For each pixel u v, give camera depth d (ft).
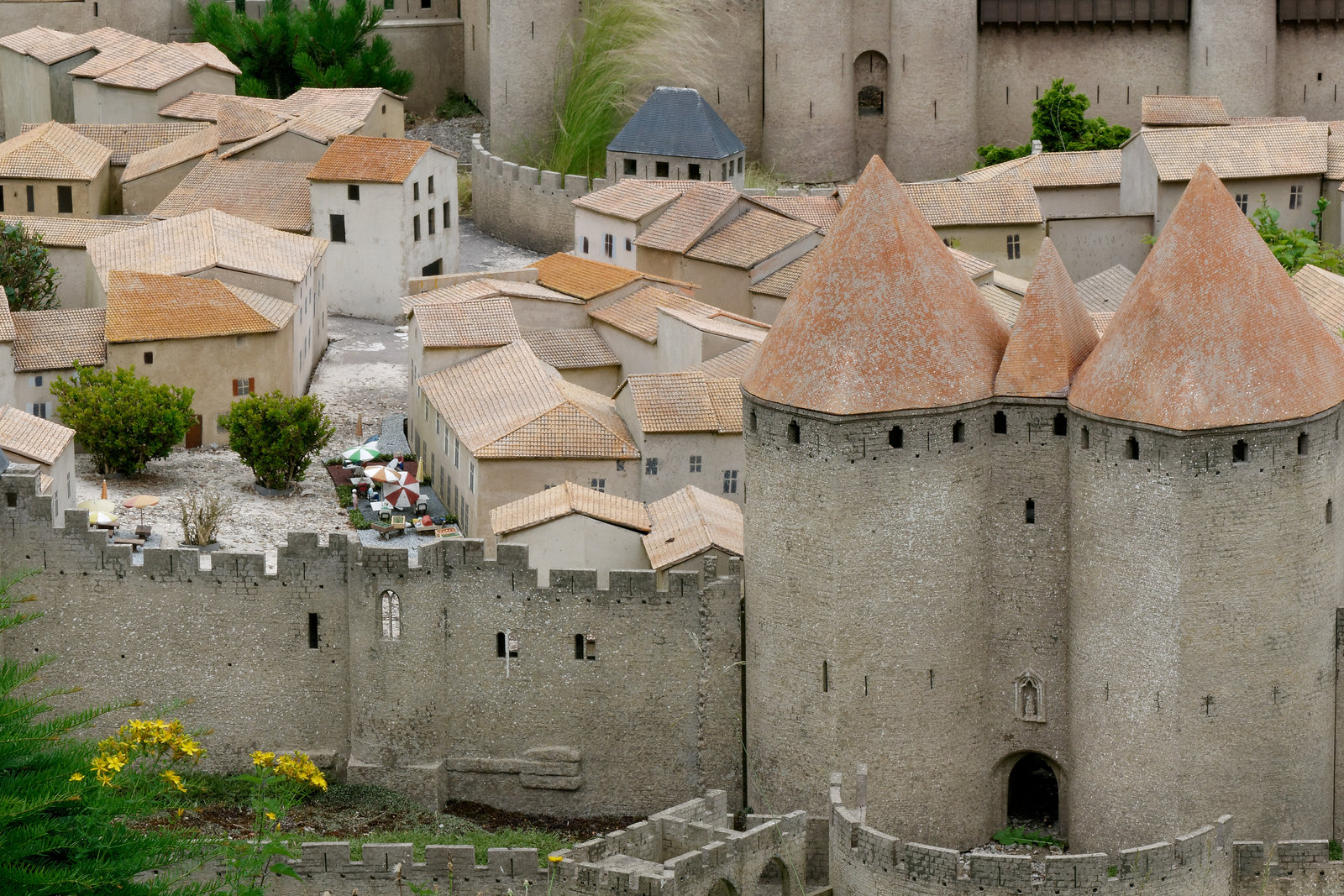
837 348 560.20
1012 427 572.51
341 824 595.88
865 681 574.56
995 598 584.40
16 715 398.42
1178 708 557.33
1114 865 536.83
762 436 574.15
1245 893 553.23
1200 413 539.70
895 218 564.71
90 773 401.70
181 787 441.27
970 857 534.37
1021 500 577.02
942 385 562.25
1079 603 570.05
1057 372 568.82
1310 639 562.25
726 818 570.05
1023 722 590.14
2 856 378.12
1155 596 554.05
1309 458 549.54
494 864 546.26
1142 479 549.54
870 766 580.30
